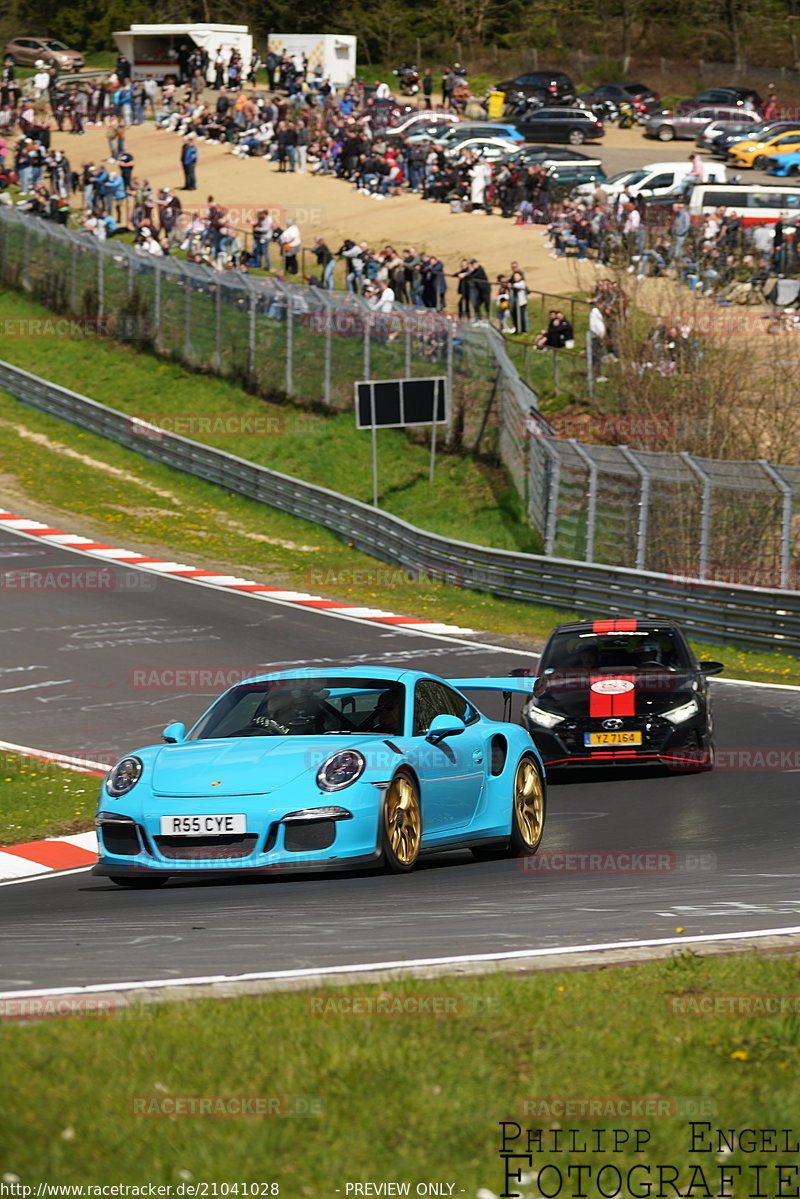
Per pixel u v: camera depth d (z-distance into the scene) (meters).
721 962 21.33
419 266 144.75
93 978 21.05
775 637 84.75
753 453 123.88
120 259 170.38
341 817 31.56
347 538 121.75
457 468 132.88
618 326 129.88
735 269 142.25
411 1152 13.01
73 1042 15.69
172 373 161.62
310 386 149.62
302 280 166.88
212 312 159.50
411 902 28.56
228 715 35.72
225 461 135.38
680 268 141.50
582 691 52.88
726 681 75.38
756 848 36.78
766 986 19.64
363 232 187.88
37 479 136.62
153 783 32.53
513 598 103.00
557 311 137.88
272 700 35.75
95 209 187.00
